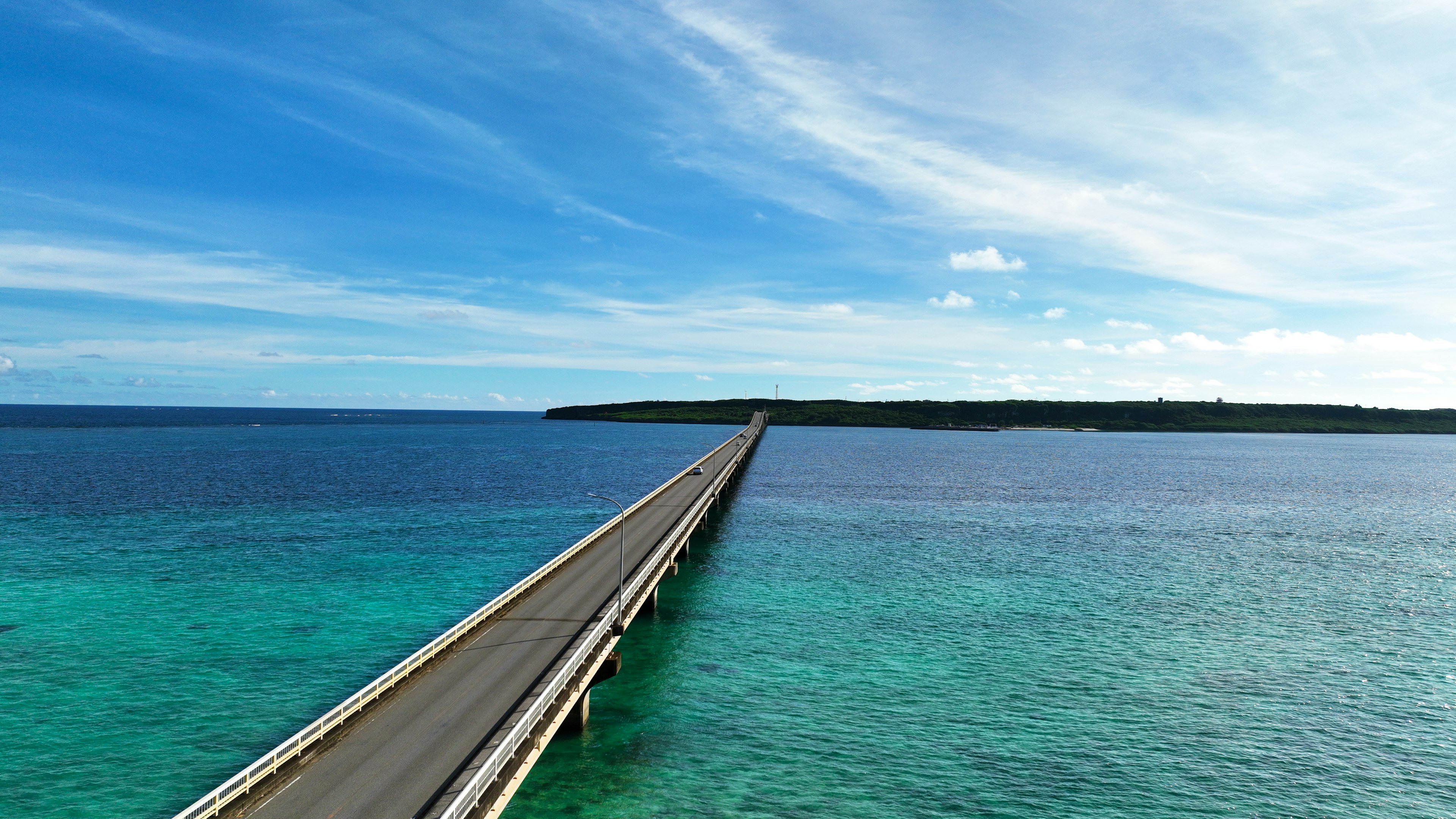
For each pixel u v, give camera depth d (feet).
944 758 112.98
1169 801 102.68
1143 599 202.59
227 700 130.82
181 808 98.17
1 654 150.51
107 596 192.24
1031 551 266.36
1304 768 112.27
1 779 104.32
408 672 109.91
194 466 524.52
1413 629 178.81
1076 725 124.98
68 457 572.10
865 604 192.75
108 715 124.36
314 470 508.12
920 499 401.29
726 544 270.46
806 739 117.91
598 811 96.84
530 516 327.88
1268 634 173.58
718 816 96.32
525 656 119.34
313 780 82.74
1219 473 596.70
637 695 133.49
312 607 184.85
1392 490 489.67
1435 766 113.19
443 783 82.23
